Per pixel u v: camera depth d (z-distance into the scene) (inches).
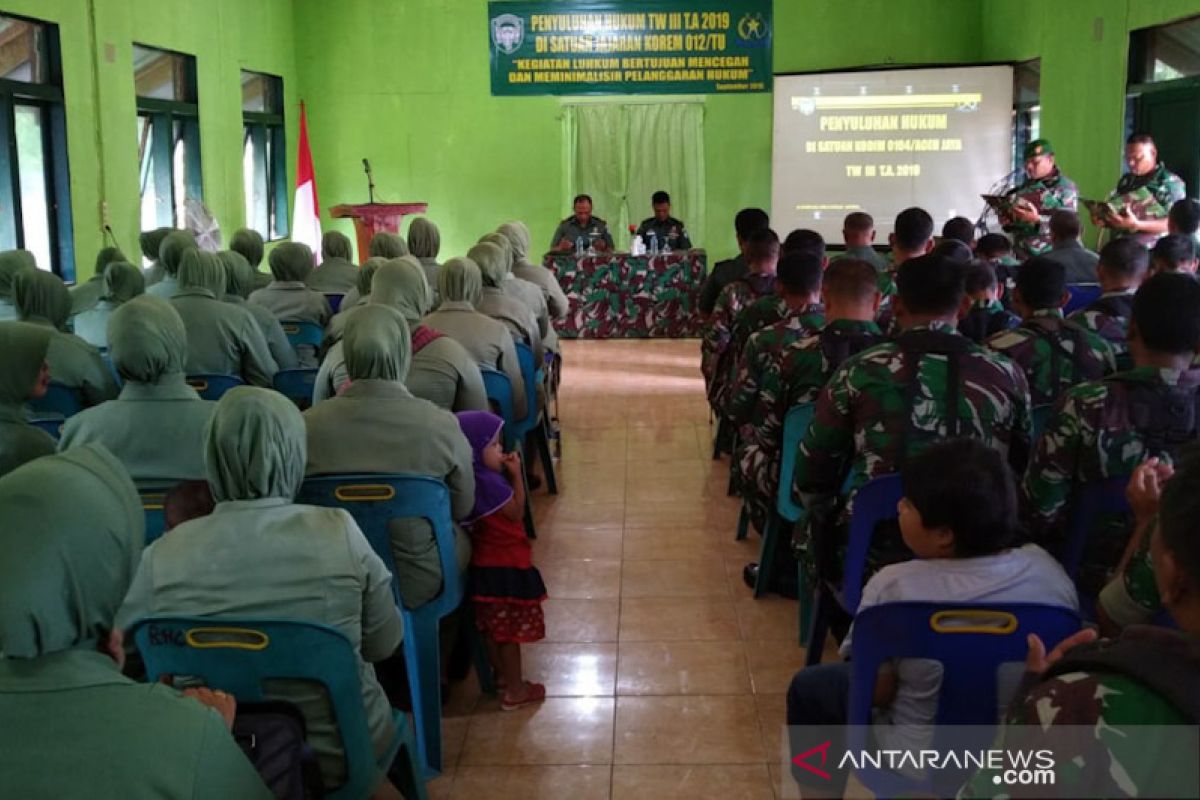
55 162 285.9
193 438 110.9
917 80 393.7
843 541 101.6
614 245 438.3
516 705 121.0
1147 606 70.2
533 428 193.6
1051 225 232.8
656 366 326.3
